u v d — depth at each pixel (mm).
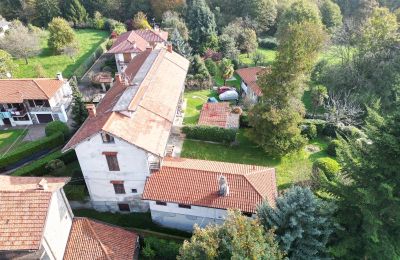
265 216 25422
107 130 28766
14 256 22922
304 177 36875
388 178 24281
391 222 25125
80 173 37344
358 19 79188
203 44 73062
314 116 52500
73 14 87625
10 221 22828
